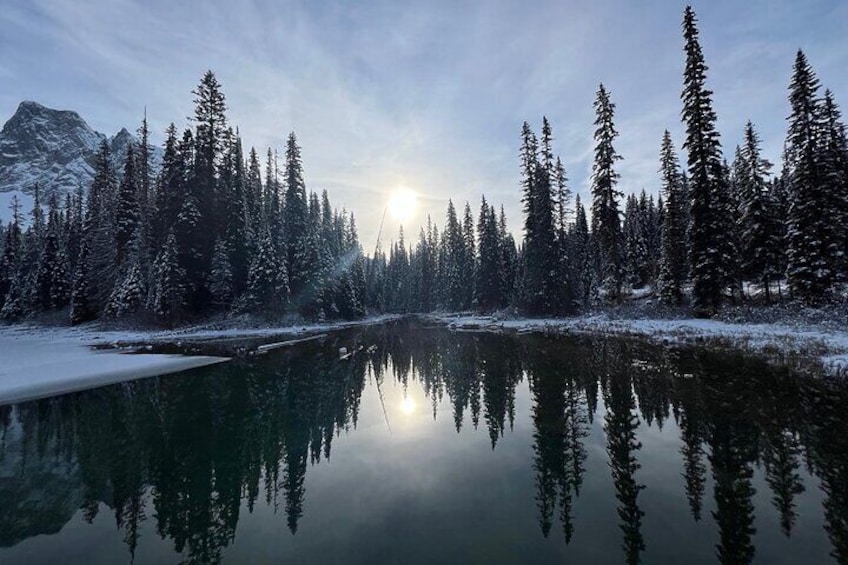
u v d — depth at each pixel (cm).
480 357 2297
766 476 754
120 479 916
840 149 3092
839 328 1825
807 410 1052
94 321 4622
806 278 2511
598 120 3716
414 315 9281
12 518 761
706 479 761
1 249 7500
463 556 562
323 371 2120
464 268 7594
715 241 2759
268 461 986
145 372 2097
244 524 697
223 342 3400
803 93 2727
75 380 1916
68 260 5578
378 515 701
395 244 12069
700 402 1179
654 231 6012
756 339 1853
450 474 857
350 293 6731
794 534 581
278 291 4684
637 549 563
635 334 2550
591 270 4988
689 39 2914
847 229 2608
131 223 4866
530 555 557
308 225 5753
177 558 614
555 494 744
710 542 574
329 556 581
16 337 4109
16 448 1118
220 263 4412
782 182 3922
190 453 1053
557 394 1412
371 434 1151
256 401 1547
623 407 1209
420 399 1507
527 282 4441
